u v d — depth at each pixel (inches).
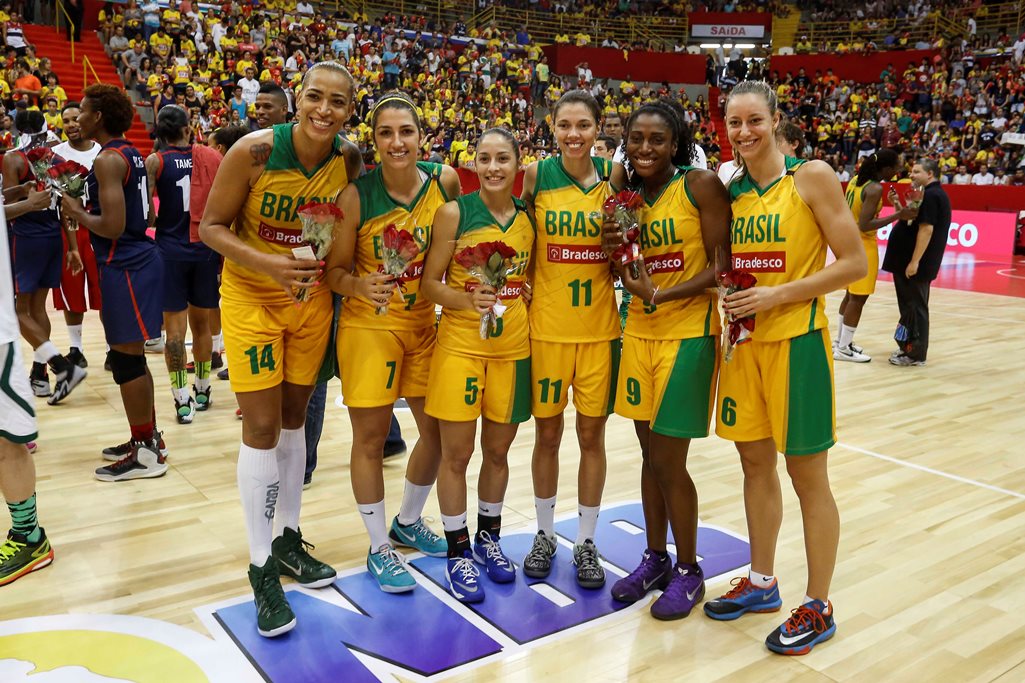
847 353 286.8
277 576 109.5
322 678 96.5
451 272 116.7
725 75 903.1
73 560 126.1
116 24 608.4
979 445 194.2
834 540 106.0
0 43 551.8
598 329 117.1
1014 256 615.2
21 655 99.9
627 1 1004.6
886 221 267.3
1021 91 775.7
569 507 151.7
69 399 213.2
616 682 97.2
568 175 115.4
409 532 134.1
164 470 163.6
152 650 101.7
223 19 658.8
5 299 114.0
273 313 107.3
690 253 109.7
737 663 102.1
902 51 876.6
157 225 189.6
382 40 757.9
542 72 830.5
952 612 115.6
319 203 100.0
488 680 97.0
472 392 113.8
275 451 109.8
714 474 171.3
